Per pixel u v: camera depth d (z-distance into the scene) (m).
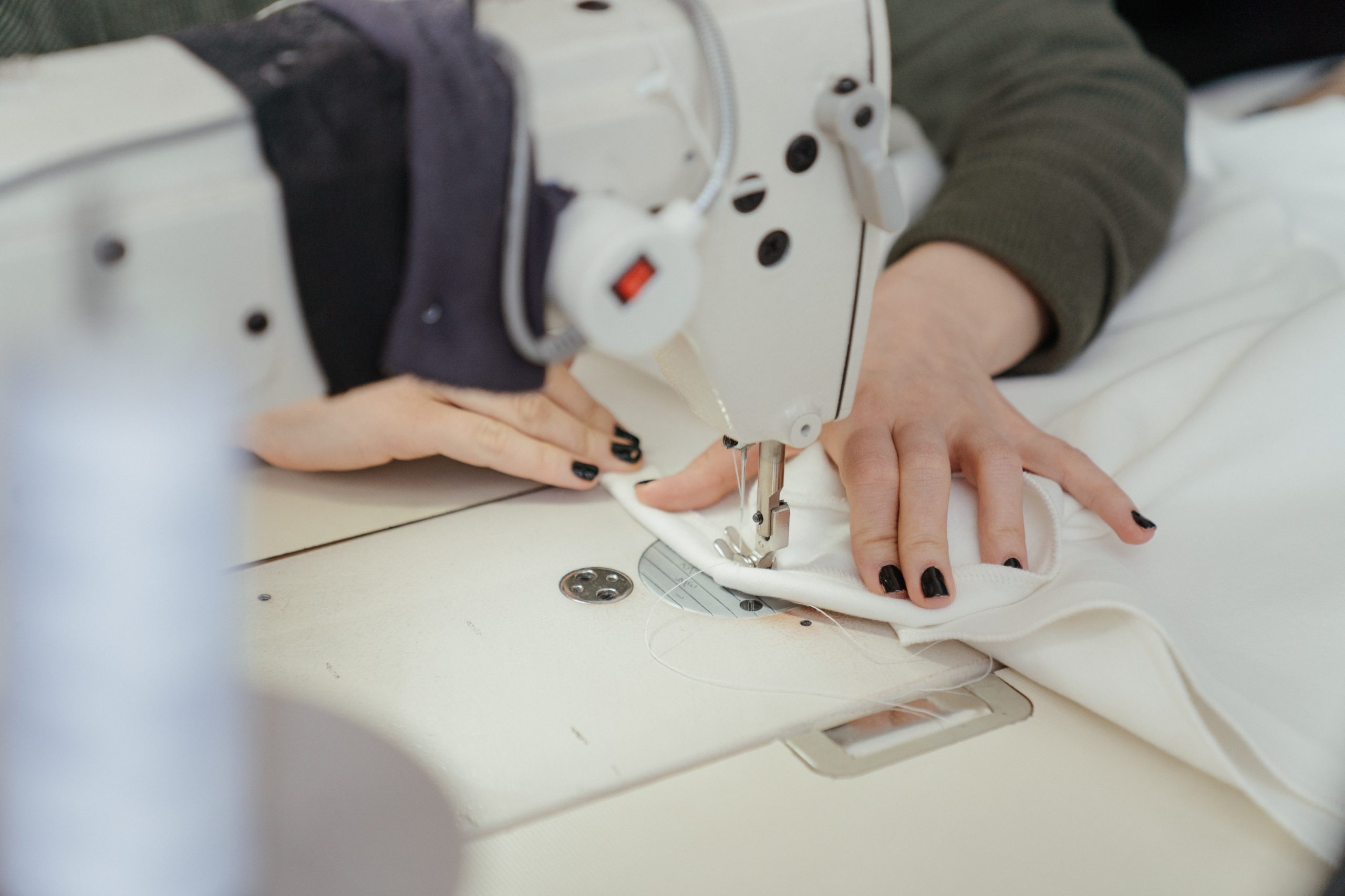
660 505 0.83
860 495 0.77
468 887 0.53
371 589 0.75
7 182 0.42
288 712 0.63
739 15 0.54
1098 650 0.65
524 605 0.74
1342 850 0.54
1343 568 0.72
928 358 0.88
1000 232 1.01
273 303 0.47
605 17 0.53
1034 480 0.78
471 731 0.63
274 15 0.52
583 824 0.57
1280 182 1.36
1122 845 0.56
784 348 0.64
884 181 0.59
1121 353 1.02
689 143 0.55
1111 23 1.29
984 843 0.56
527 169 0.49
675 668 0.68
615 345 0.49
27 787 0.43
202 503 0.43
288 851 0.54
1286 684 0.64
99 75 0.46
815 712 0.65
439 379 0.51
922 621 0.70
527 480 0.90
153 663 0.43
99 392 0.43
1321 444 0.80
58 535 0.42
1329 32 1.63
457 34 0.49
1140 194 1.08
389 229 0.48
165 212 0.44
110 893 0.44
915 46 1.37
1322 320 0.87
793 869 0.54
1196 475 0.81
